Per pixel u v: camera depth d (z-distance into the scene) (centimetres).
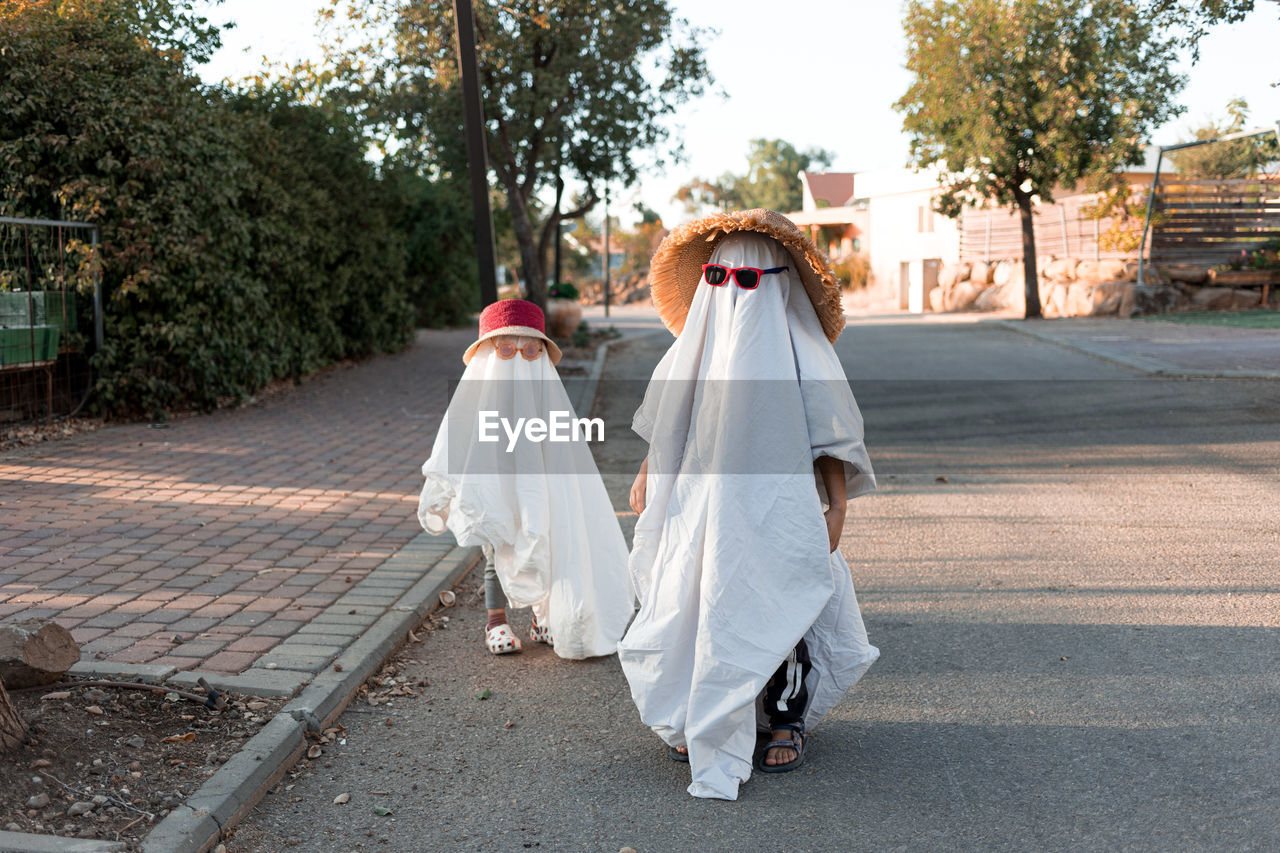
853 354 1898
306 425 1152
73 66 1074
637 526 361
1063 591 550
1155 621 496
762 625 331
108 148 1098
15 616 489
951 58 2498
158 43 1288
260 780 338
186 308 1162
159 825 298
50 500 752
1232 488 789
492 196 2900
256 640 461
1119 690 414
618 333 2755
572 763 365
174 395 1158
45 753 323
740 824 317
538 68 1862
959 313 3431
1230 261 2548
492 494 449
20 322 1006
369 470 900
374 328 1869
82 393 1125
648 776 354
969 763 355
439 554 621
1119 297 2517
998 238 3497
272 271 1395
